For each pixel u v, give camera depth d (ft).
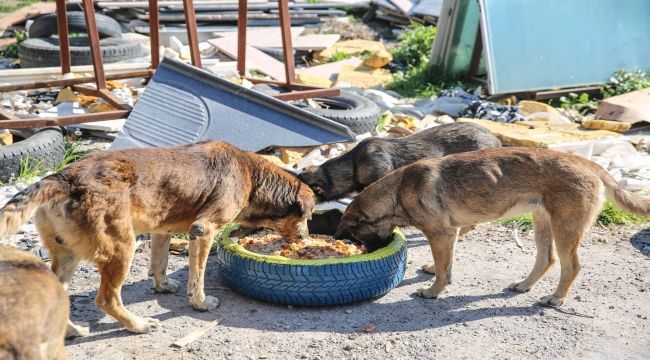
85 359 15.72
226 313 18.04
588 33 40.57
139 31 47.47
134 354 16.01
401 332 17.29
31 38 43.29
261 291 18.21
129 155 16.29
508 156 18.88
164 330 17.10
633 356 16.46
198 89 27.71
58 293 12.08
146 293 19.04
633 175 28.45
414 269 21.17
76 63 37.83
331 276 17.79
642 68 41.52
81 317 17.62
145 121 26.27
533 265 21.40
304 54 47.70
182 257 21.59
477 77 43.29
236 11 51.16
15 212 14.32
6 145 25.64
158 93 27.32
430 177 18.99
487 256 22.06
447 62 42.83
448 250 19.11
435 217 18.93
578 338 17.19
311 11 56.39
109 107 31.12
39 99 33.53
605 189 18.58
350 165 23.03
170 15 48.96
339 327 17.44
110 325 17.31
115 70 36.81
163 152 16.89
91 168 15.51
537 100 38.91
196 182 16.99
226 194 17.54
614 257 21.90
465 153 19.57
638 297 19.34
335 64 44.75
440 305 18.80
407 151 23.12
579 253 22.16
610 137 31.50
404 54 47.01
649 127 34.19
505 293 19.53
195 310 18.13
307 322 17.65
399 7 56.49
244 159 18.40
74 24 43.75
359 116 30.99
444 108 36.45
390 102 37.63
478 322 17.88
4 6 61.82
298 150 28.25
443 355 16.33
